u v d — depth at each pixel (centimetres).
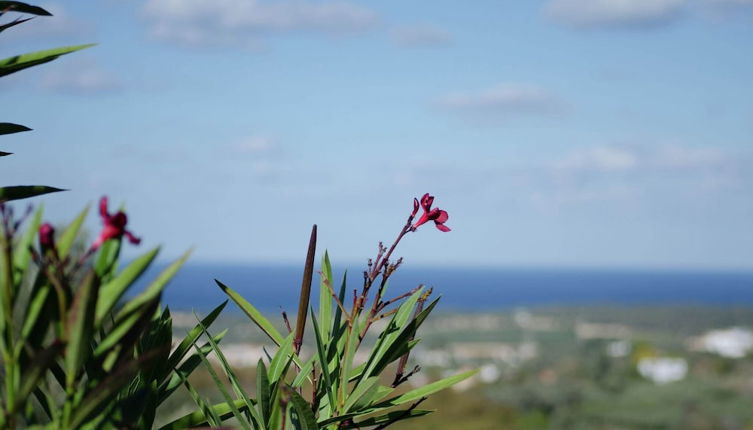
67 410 99
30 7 135
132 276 96
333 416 144
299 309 157
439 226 150
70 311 93
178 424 136
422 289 153
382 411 156
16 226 97
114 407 107
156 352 100
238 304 155
